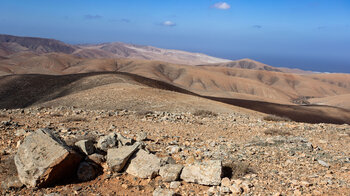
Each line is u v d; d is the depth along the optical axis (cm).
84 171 613
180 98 4006
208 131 1223
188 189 569
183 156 757
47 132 645
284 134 1177
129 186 581
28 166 570
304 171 683
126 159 650
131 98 3566
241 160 756
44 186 571
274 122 1641
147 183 595
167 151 808
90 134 955
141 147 715
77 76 8119
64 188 570
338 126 1512
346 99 16375
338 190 557
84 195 547
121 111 1788
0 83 7775
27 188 567
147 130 1168
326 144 1006
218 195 532
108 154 662
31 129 1031
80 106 3281
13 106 6056
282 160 776
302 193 542
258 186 575
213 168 596
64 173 603
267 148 902
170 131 1172
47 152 588
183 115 1789
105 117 1502
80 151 677
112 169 638
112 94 3881
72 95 4162
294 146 924
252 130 1284
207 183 580
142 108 3030
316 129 1366
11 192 554
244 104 9088
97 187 581
